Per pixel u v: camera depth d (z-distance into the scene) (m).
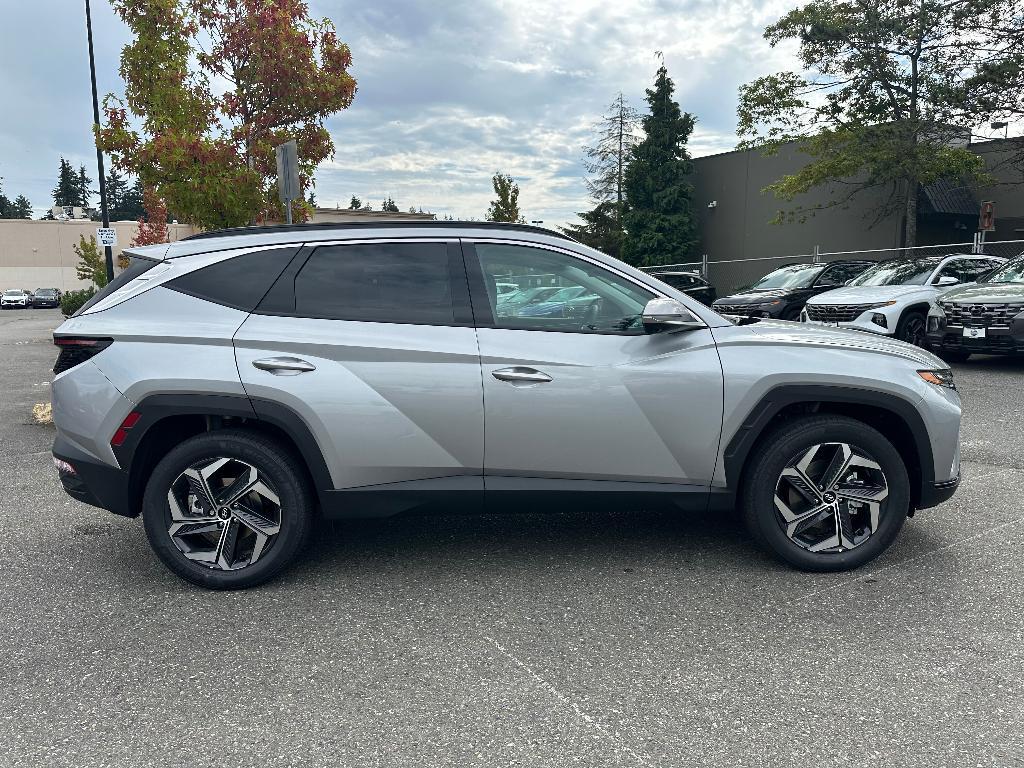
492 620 3.18
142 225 20.59
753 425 3.45
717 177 32.44
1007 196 23.61
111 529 4.44
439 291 3.52
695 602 3.32
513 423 3.41
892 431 3.70
